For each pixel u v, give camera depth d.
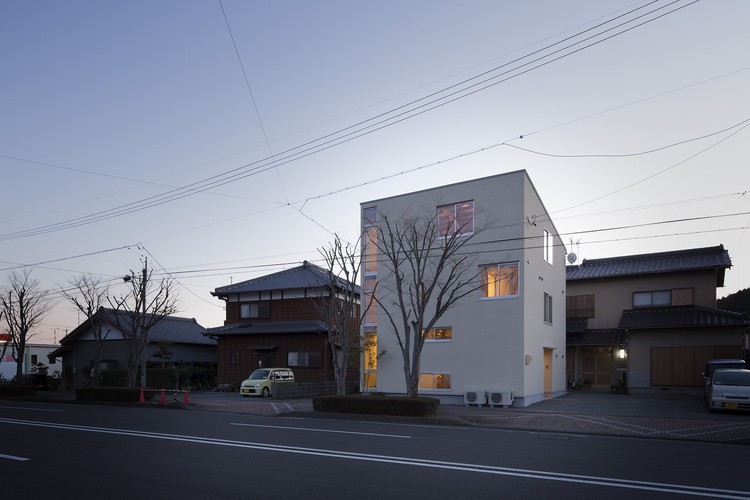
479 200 22.83
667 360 26.64
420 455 10.21
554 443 12.02
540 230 24.45
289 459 9.78
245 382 28.17
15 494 7.39
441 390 22.69
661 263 29.44
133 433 13.35
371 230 25.75
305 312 32.97
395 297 24.27
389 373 24.17
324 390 28.08
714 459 10.12
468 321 22.41
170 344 35.44
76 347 38.66
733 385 18.14
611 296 30.06
